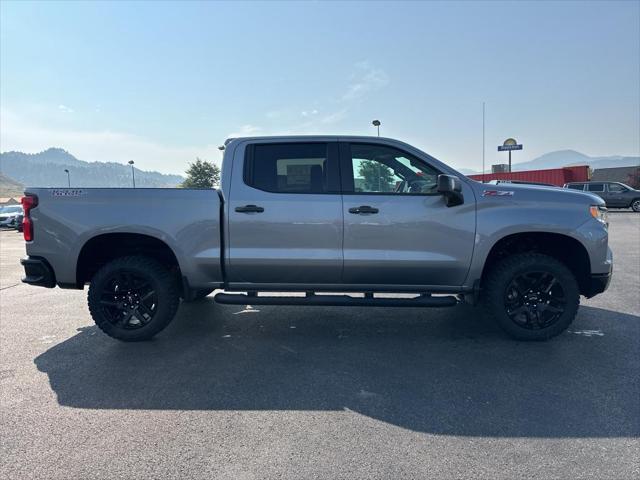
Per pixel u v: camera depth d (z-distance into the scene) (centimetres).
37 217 459
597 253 444
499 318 453
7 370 403
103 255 491
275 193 451
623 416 310
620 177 5738
